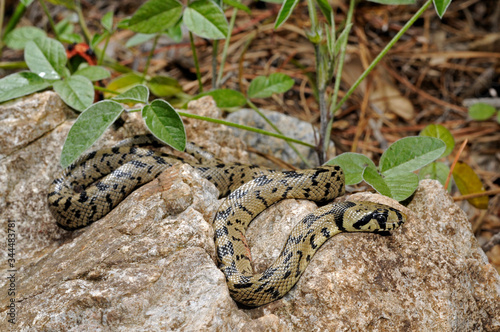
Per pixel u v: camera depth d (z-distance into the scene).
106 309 0.47
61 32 0.76
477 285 0.52
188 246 0.49
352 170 0.54
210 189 0.52
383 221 0.50
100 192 0.54
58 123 0.56
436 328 0.48
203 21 0.58
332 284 0.48
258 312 0.49
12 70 0.81
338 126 0.73
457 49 0.80
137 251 0.49
